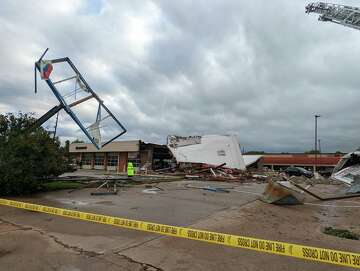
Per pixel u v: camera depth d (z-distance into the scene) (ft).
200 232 15.29
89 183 55.62
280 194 41.22
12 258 15.72
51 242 18.56
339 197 47.06
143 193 46.83
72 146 185.57
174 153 124.77
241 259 16.57
